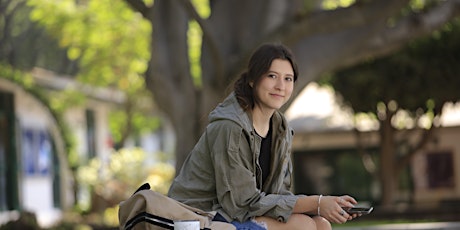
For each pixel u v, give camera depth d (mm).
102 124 35250
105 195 27359
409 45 21359
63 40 25266
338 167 28703
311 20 13039
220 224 5605
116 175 28406
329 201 5621
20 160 27125
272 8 13406
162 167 29984
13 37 24984
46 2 23703
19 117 27172
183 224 5406
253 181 5664
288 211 5637
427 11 14125
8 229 18172
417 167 27953
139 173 28594
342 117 26891
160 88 14141
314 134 26875
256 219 5707
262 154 5832
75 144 29594
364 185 28656
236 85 5797
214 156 5660
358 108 22750
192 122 13898
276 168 5891
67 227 21266
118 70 28656
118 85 31078
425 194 27938
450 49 21281
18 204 26828
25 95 27516
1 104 26188
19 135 27125
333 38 13516
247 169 5672
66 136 29250
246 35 13422
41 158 29219
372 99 22297
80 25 24531
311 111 27781
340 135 27250
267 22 13406
